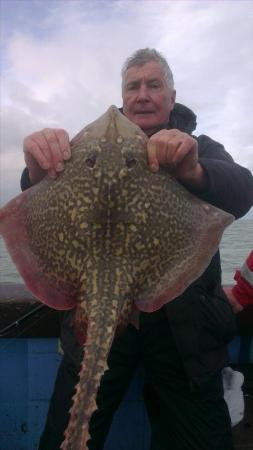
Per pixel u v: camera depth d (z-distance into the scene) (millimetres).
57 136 721
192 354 899
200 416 937
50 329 1156
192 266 688
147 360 987
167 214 691
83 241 660
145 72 1060
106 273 640
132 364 986
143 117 1075
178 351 907
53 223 683
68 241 667
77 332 638
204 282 933
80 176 688
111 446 1178
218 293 973
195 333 904
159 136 714
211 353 939
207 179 783
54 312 1151
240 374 1231
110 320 590
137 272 658
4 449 1179
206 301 925
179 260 688
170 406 963
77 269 657
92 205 668
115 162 689
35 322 1151
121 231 662
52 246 679
